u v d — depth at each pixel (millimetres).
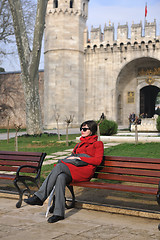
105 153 10586
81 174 4199
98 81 32719
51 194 3971
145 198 4973
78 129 28359
